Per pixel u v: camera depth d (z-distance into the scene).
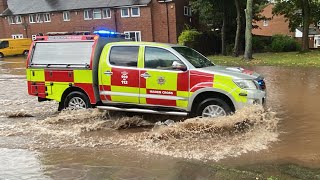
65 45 8.58
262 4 37.56
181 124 6.97
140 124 7.70
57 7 40.31
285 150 5.79
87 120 8.18
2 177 5.08
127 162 5.52
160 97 7.49
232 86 6.93
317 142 6.13
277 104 9.34
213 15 33.44
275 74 15.66
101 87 8.09
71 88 8.55
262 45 36.41
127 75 7.76
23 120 8.51
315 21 36.22
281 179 4.62
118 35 9.34
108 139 6.77
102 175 5.05
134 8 36.28
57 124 7.96
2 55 35.31
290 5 35.59
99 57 8.26
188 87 7.22
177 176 4.89
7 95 12.42
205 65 7.72
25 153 6.11
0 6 46.69
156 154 5.84
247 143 6.20
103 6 37.25
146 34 36.25
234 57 27.12
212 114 7.20
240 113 6.84
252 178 4.69
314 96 10.20
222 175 4.83
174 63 7.29
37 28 42.06
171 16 35.12
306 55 25.98
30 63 8.88
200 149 5.98
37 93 8.85
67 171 5.25
